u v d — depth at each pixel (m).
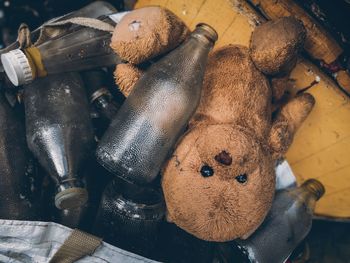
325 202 0.51
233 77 0.36
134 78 0.37
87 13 0.48
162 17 0.36
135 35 0.35
